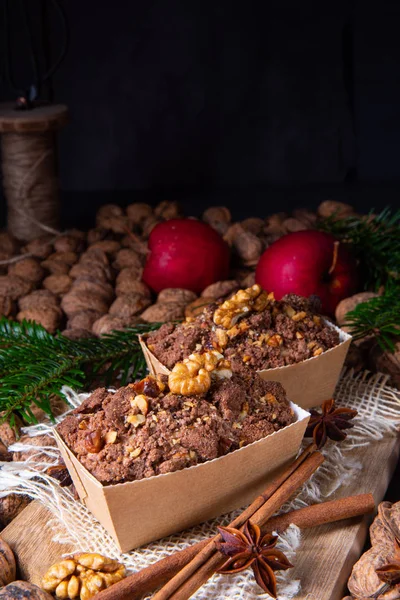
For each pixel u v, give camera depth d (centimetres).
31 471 61
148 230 90
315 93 134
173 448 55
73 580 54
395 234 82
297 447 58
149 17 131
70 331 72
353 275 75
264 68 133
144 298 77
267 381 59
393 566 53
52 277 81
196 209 126
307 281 74
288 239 75
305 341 64
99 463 54
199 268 78
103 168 138
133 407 56
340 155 136
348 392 68
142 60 133
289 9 130
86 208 126
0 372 65
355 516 58
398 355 68
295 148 137
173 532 56
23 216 91
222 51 133
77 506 59
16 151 90
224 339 62
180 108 136
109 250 86
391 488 69
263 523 56
